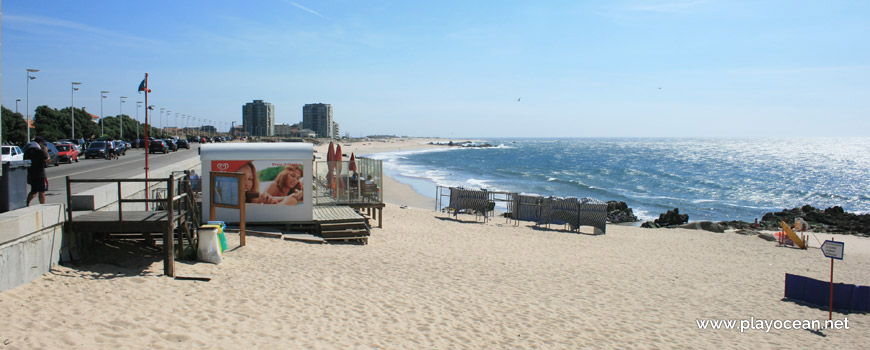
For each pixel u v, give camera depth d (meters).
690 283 11.77
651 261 14.39
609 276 11.81
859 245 19.98
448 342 6.75
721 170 76.12
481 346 6.72
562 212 19.94
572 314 8.55
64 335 5.29
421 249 13.43
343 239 13.20
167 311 6.58
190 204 10.03
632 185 53.03
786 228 19.02
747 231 22.42
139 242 9.89
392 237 15.11
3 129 54.25
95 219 8.12
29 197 9.99
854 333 8.65
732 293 11.10
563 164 89.06
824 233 23.39
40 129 68.69
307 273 9.48
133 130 104.00
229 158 12.77
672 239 19.48
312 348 5.99
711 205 38.81
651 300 9.95
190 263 9.14
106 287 7.20
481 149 181.50
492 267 11.77
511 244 15.80
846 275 13.93
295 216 13.13
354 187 16.23
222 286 8.03
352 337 6.56
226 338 5.94
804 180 61.06
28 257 6.89
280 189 13.06
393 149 167.75
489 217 22.97
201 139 74.19
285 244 11.83
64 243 7.96
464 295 9.12
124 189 11.39
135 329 5.80
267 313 7.07
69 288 6.93
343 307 7.77
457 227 19.09
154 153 46.09
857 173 71.75
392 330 7.00
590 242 17.36
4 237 6.29
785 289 11.01
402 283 9.55
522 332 7.42
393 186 43.41
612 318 8.52
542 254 14.28
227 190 11.14
